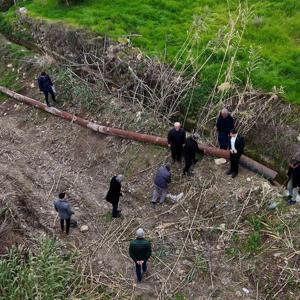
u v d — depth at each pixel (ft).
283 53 105.19
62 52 125.80
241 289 75.41
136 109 105.81
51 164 103.55
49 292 71.41
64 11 133.59
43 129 111.86
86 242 84.89
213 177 91.09
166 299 75.10
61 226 85.61
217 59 106.52
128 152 100.63
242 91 98.99
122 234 85.92
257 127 95.30
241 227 82.69
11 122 116.06
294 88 96.53
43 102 116.98
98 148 103.76
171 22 120.88
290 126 92.12
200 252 81.30
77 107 112.47
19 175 100.27
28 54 129.59
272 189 85.71
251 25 114.21
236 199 86.07
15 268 73.77
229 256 79.87
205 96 101.60
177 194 91.45
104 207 92.02
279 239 78.79
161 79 104.78
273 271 75.97
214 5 124.47
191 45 110.73
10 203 88.79
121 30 119.75
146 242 71.87
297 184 79.46
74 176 100.17
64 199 82.53
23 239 82.53
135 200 92.68
